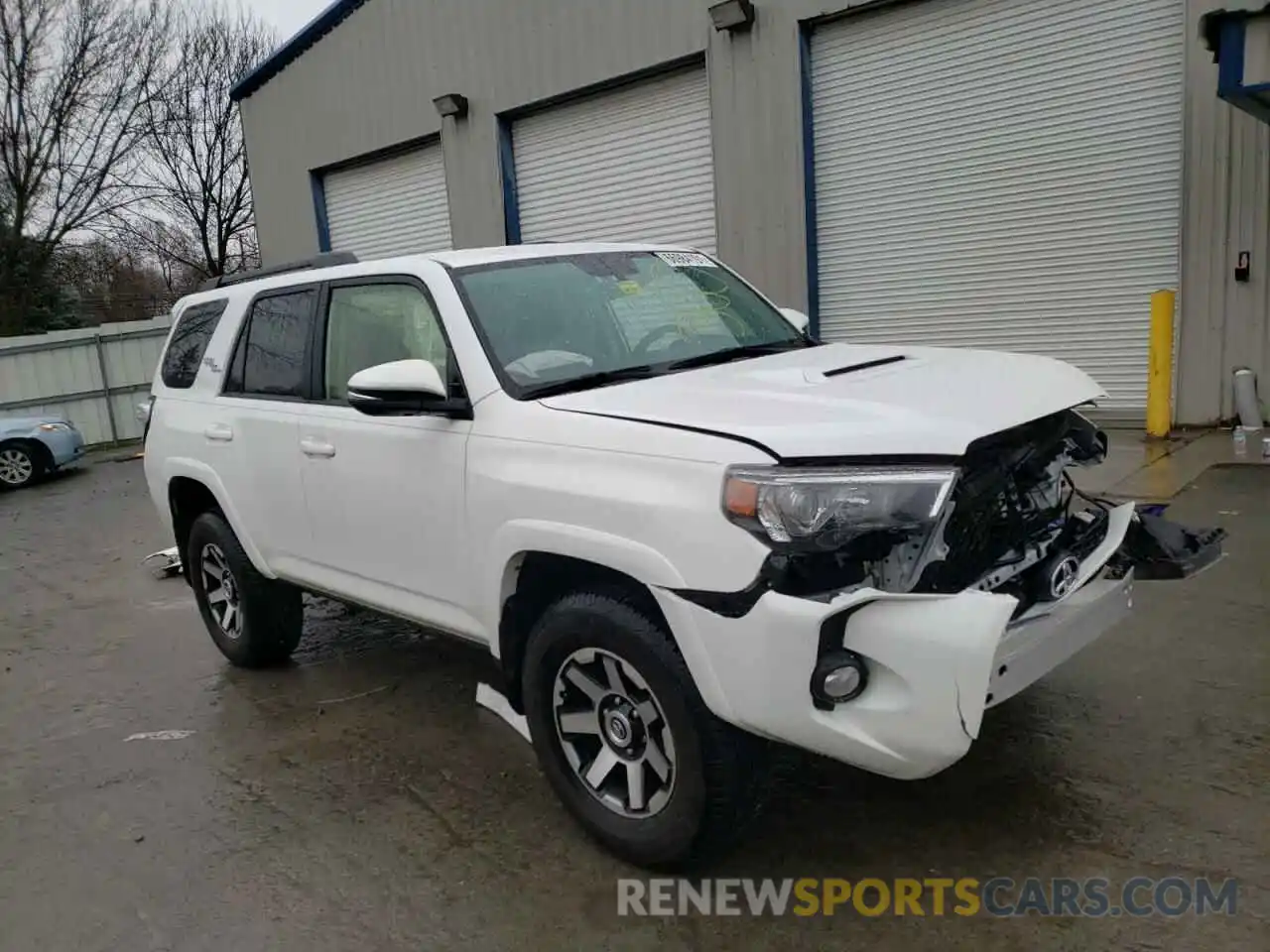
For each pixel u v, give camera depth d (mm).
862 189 10648
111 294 33562
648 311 3928
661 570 2678
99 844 3518
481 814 3510
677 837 2873
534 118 13555
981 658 2438
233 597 5102
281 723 4465
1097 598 2990
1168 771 3365
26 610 7023
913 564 2648
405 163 15594
